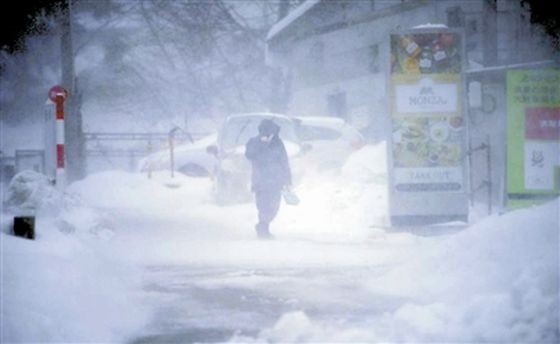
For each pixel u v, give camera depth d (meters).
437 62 21.48
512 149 21.47
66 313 9.45
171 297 12.23
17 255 10.54
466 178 21.56
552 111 21.45
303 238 20.98
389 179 21.58
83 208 19.53
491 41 33.38
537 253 11.53
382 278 13.45
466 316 9.84
